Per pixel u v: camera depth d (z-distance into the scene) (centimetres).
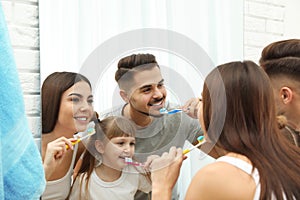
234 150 83
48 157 102
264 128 83
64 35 118
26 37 116
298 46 110
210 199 79
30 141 59
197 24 141
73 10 119
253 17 160
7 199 58
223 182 78
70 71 118
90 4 121
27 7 116
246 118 84
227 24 148
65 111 103
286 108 108
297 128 108
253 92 84
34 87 117
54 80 107
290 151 84
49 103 107
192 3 139
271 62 111
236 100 84
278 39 168
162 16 132
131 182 97
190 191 83
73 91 96
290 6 173
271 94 86
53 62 116
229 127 85
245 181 78
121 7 125
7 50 55
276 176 77
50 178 102
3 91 55
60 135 104
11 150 56
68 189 103
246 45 158
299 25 176
